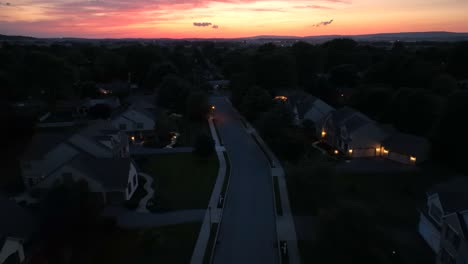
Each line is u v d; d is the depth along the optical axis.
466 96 40.53
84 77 89.00
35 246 23.81
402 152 41.69
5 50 85.75
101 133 40.84
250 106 62.09
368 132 44.25
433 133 43.22
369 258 21.42
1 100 50.69
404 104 51.66
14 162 41.59
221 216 29.25
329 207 27.34
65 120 61.19
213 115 68.56
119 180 31.59
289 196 33.03
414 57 75.31
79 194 24.92
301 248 24.62
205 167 41.09
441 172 39.25
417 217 29.19
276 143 45.06
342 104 72.31
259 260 23.48
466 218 20.61
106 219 26.86
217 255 24.05
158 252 24.12
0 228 21.92
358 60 103.56
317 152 47.34
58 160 35.38
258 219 28.89
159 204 31.31
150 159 43.84
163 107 67.50
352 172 39.00
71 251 23.84
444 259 22.20
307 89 81.00
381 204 31.52
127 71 99.81
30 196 32.72
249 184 36.06
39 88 69.44
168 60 108.75
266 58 83.06
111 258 23.48
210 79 120.25
